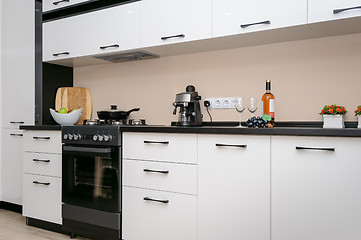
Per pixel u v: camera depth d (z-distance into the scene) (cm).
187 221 199
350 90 212
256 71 245
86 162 246
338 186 159
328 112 202
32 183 277
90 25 280
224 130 186
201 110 266
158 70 290
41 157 271
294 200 169
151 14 248
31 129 276
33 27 314
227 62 257
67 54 293
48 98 313
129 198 223
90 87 331
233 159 185
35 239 250
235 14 214
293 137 169
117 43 265
